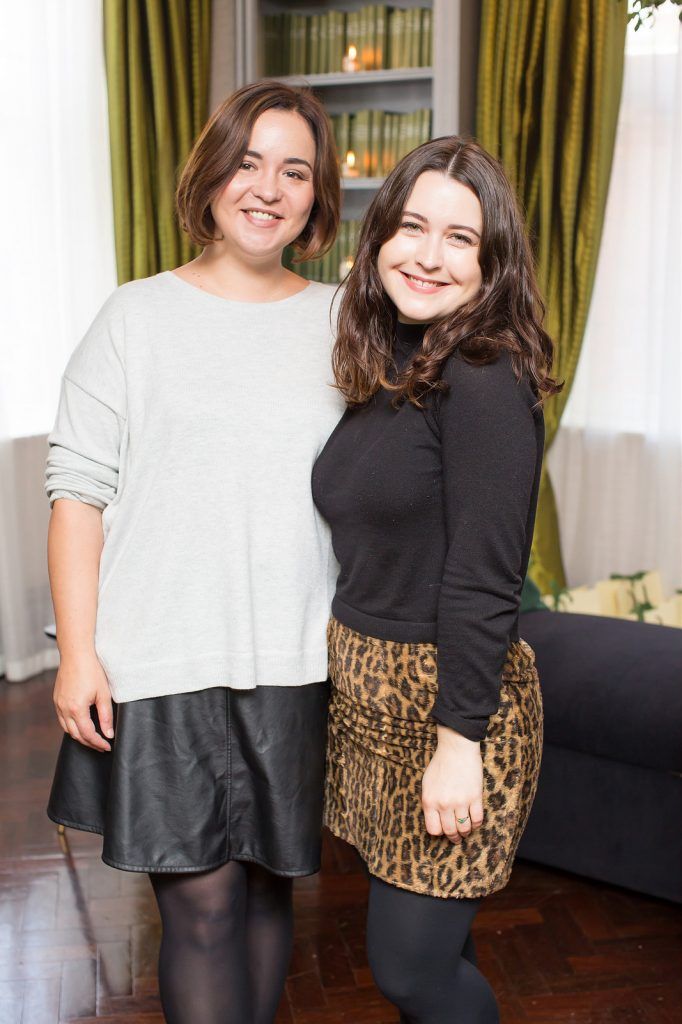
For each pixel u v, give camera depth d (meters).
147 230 4.74
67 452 1.82
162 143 4.73
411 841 1.67
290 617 1.79
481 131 4.61
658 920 2.74
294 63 4.90
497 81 4.53
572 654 2.91
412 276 1.61
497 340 1.54
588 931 2.69
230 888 1.87
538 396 1.62
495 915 2.76
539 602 3.27
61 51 4.48
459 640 1.53
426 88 4.82
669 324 4.68
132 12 4.57
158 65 4.67
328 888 2.92
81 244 4.70
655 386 4.79
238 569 1.76
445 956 1.70
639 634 2.99
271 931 1.99
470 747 1.57
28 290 4.52
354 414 1.76
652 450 4.85
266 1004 1.97
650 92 4.62
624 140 4.70
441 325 1.58
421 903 1.68
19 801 3.43
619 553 5.00
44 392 4.62
